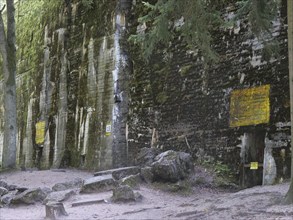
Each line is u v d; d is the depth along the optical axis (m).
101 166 14.54
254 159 10.58
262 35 10.27
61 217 7.71
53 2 19.33
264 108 10.51
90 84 15.74
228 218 6.85
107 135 14.51
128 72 14.36
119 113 14.26
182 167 10.88
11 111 16.25
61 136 17.12
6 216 8.08
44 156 18.08
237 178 10.84
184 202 9.00
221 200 8.55
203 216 7.19
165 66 13.15
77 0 17.41
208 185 10.70
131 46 14.40
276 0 9.30
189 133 12.20
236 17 9.75
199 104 12.07
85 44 16.36
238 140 10.98
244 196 8.62
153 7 9.78
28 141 19.81
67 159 16.36
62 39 17.95
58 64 18.03
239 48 11.23
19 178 13.47
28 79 20.83
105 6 15.58
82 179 11.58
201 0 9.16
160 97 13.16
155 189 10.36
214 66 11.79
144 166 11.69
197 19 9.27
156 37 10.52
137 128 13.70
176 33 12.91
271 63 10.52
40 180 12.95
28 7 22.84
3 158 15.93
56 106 17.78
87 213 8.00
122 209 8.28
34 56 20.52
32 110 19.83
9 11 16.72
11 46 16.59
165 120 12.91
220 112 11.52
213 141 11.57
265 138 10.38
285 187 9.09
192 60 12.41
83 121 15.86
